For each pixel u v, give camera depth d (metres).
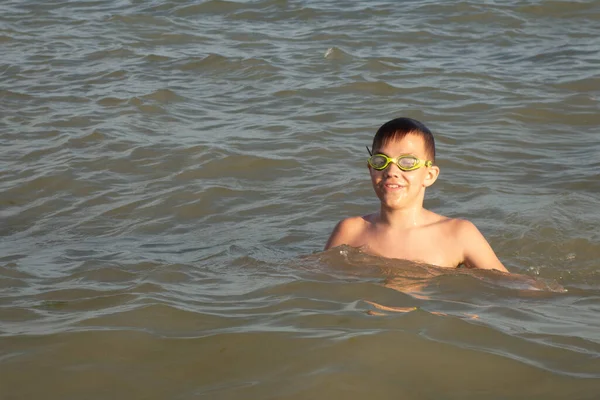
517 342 3.83
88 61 12.86
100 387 3.48
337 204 7.07
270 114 10.04
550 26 14.29
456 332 3.92
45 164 8.24
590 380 3.45
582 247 5.93
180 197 7.30
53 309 4.48
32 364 3.68
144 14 15.75
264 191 7.46
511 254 5.82
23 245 6.17
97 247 6.06
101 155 8.50
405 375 3.50
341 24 14.85
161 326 4.11
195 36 14.38
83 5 16.91
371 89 11.05
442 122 9.62
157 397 3.39
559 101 10.28
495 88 10.91
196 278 5.05
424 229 5.37
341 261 5.25
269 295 4.61
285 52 13.15
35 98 10.87
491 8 15.18
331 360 3.63
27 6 16.77
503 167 8.04
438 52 13.00
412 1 16.12
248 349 3.78
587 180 7.56
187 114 10.11
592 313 4.43
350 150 8.61
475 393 3.36
